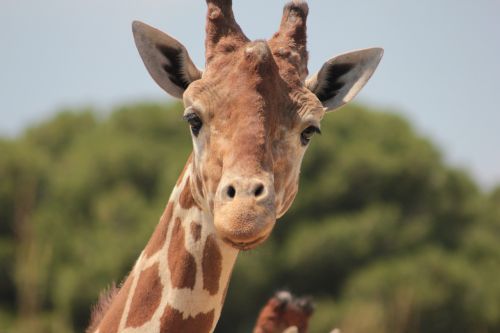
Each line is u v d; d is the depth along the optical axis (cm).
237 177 899
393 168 6378
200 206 1023
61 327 4116
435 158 6644
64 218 6159
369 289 5562
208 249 1024
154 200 6225
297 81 1007
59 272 5591
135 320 1034
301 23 1058
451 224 6588
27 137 7569
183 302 1023
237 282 5606
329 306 5625
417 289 5512
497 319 5912
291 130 978
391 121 6844
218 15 1030
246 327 5694
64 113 7688
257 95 951
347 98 1120
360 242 5962
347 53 1116
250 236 873
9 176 6203
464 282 5775
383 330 4959
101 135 6912
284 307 1383
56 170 6588
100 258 5578
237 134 933
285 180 973
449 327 5694
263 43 970
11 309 5656
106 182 6381
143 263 1062
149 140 6750
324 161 6353
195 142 984
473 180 6825
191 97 977
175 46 1069
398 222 6216
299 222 6106
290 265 5894
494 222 6850
